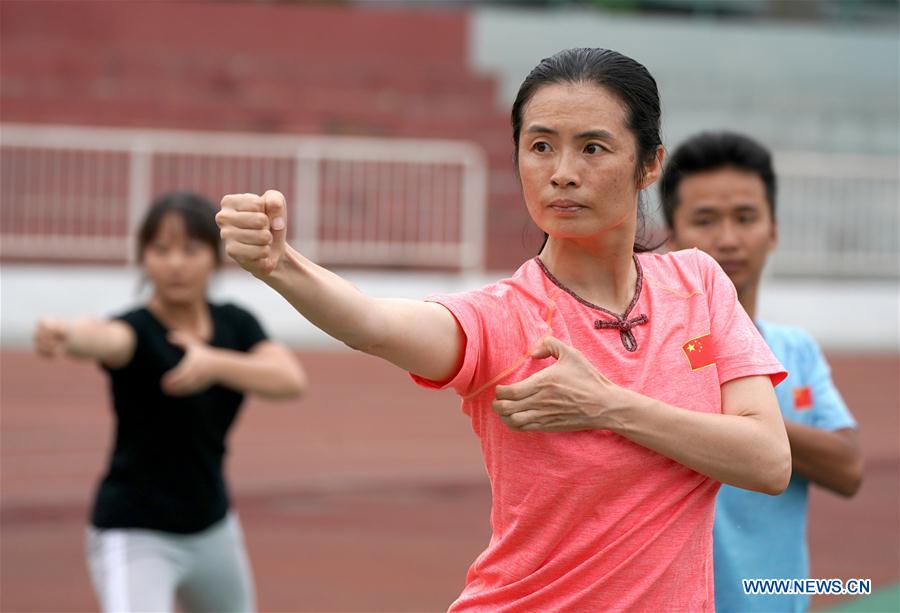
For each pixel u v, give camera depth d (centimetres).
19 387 2645
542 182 627
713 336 657
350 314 580
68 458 2170
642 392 629
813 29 4991
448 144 3853
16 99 3991
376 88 4466
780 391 902
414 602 1512
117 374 1099
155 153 3578
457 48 4747
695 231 949
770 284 3788
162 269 1143
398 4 5141
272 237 566
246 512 1895
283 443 2319
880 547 1798
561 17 4831
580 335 634
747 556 846
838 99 4769
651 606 622
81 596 1527
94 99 4069
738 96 4684
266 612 1456
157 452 1084
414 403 2692
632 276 664
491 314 627
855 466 880
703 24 4888
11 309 3119
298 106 4291
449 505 1972
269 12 4638
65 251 3550
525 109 636
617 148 621
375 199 3691
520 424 602
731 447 615
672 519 624
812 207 3884
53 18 4488
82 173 3569
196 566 1100
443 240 3728
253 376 1126
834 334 3516
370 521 1869
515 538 636
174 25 4566
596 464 614
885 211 3938
